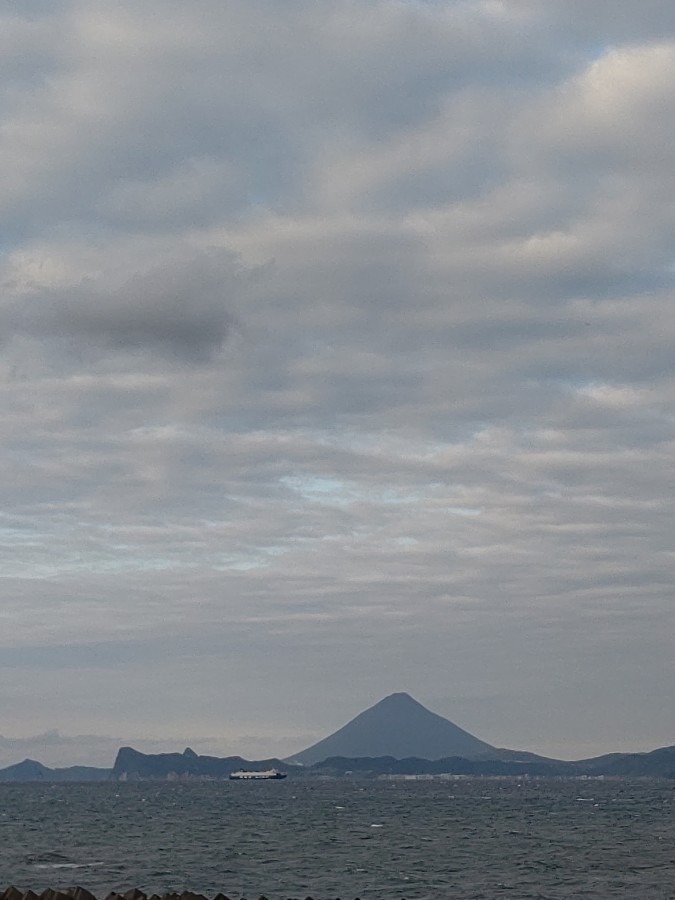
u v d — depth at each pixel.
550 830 144.38
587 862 92.00
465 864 89.88
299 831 141.25
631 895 68.81
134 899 50.59
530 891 70.62
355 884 74.62
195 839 124.19
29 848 108.94
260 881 76.75
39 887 72.62
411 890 71.19
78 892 49.91
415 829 146.25
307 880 77.38
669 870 84.62
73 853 101.88
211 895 68.75
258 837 128.00
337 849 107.69
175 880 77.38
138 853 101.69
